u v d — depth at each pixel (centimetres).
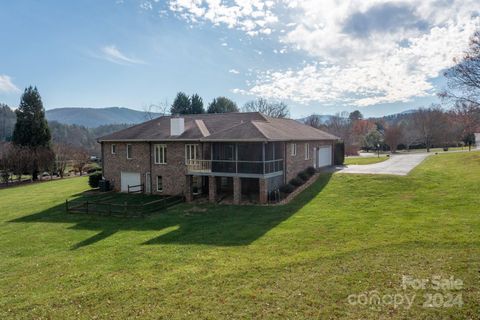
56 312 933
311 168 2883
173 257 1309
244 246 1378
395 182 2327
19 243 1670
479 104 3309
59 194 3094
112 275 1170
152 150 2812
